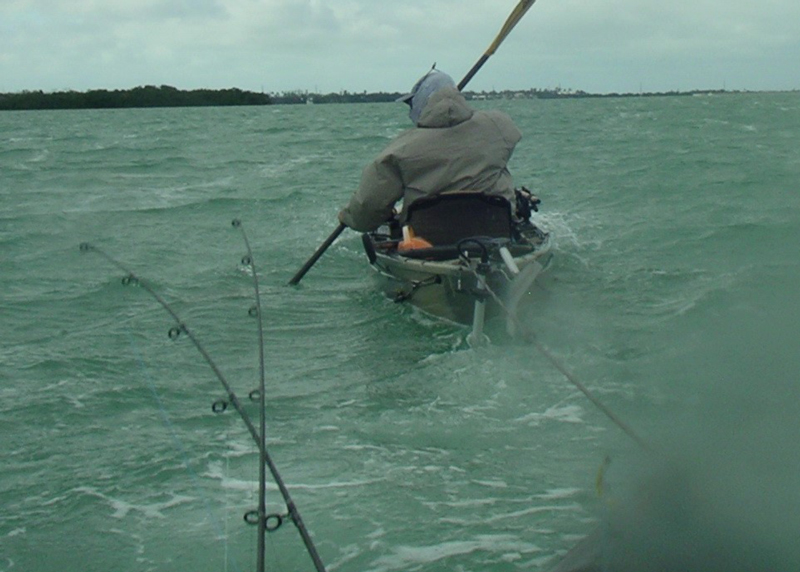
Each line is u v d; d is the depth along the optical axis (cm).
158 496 479
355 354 707
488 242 699
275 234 1250
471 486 470
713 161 2073
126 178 2117
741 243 1048
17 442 555
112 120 6275
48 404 616
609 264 952
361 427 561
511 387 612
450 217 778
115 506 468
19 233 1304
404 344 725
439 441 534
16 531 445
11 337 780
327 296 890
